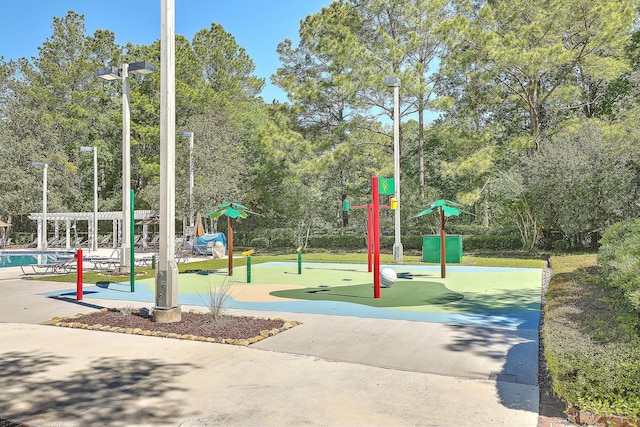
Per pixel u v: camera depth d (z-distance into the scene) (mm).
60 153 44594
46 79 52375
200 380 5273
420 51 30266
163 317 8242
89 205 47000
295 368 5695
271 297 11484
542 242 25422
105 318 8766
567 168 21266
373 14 31359
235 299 11211
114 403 4613
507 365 5777
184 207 30062
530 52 23203
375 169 30469
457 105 29719
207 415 4309
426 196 30000
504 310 9445
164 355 6301
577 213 21781
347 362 5953
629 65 24625
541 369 5668
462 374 5453
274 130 30469
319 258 23797
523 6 25094
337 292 12203
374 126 31500
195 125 33375
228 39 54031
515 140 25312
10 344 6969
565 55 22703
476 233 29500
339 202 35438
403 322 8328
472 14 30438
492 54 23703
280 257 24734
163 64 8289
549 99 27016
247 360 6043
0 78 46281
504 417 4234
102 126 48406
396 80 20609
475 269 17562
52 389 5012
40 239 37375
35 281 15172
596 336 4879
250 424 4109
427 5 29094
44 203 35156
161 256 8398
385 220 30062
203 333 7465
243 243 38031
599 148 21062
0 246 40031
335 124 33312
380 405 4516
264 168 35250
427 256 19578
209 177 31375
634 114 19156
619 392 3980
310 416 4262
